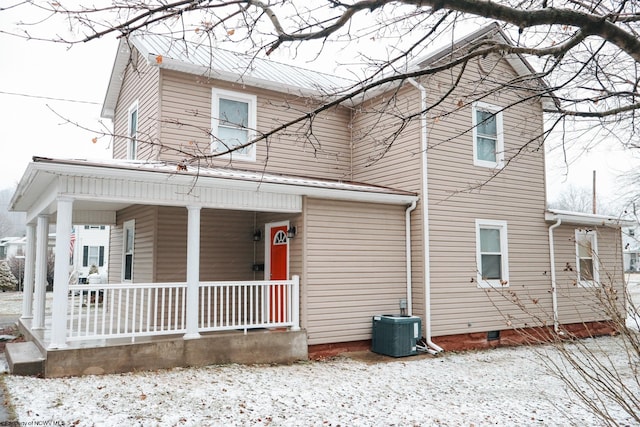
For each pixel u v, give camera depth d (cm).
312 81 1286
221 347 851
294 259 984
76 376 727
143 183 812
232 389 695
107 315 1255
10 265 3142
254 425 557
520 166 1244
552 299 1255
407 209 1091
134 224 1126
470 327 1106
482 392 730
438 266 1074
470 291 1119
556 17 353
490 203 1180
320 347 960
